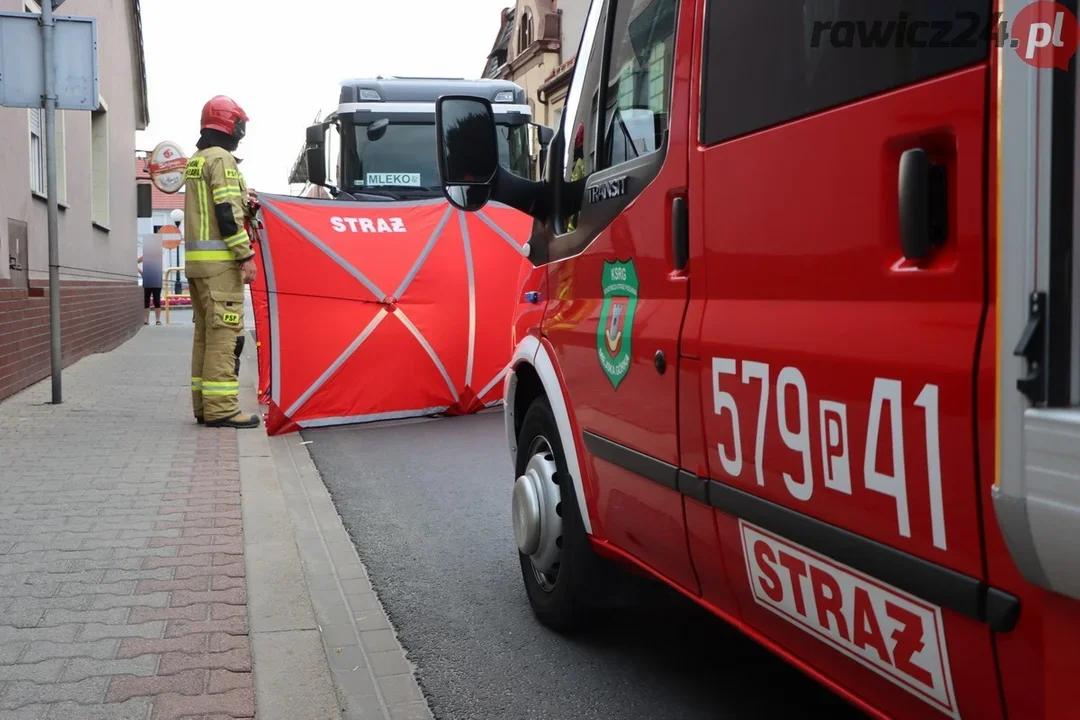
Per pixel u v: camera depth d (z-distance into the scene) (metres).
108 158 16.38
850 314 2.05
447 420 9.09
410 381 8.79
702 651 3.93
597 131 3.58
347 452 7.70
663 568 3.09
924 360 1.82
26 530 5.00
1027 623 1.63
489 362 9.14
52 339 8.95
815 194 2.18
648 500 3.03
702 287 2.69
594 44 3.72
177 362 13.30
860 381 2.00
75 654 3.52
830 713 3.40
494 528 5.61
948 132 1.79
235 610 3.97
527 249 4.34
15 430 7.64
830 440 2.10
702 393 2.63
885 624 2.00
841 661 2.22
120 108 18.38
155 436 7.54
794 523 2.23
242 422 8.05
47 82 8.44
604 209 3.42
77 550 4.69
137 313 20.78
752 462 2.40
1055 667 1.58
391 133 12.52
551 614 4.01
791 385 2.23
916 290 1.87
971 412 1.71
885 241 1.96
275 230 8.27
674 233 2.84
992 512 1.67
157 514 5.33
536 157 13.00
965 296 1.76
